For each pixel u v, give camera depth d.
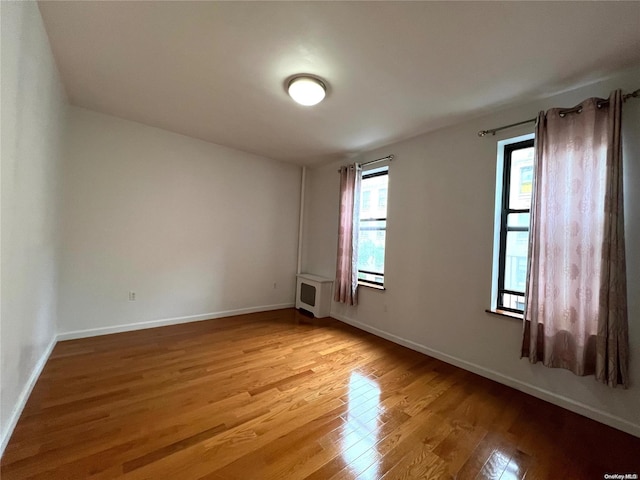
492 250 2.60
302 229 5.02
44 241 2.19
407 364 2.79
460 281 2.82
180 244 3.73
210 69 2.19
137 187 3.38
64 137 2.79
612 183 1.85
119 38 1.88
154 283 3.54
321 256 4.75
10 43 1.30
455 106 2.57
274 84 2.36
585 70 1.97
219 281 4.11
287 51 1.94
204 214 3.92
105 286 3.20
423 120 2.88
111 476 1.34
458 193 2.88
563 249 2.11
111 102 2.83
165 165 3.56
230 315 4.23
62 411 1.81
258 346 3.10
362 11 1.56
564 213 2.11
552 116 2.15
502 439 1.75
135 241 3.38
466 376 2.58
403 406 2.06
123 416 1.80
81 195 3.02
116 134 3.21
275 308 4.75
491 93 2.33
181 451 1.53
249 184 4.37
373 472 1.45
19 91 1.45
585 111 2.01
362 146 3.76
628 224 1.89
